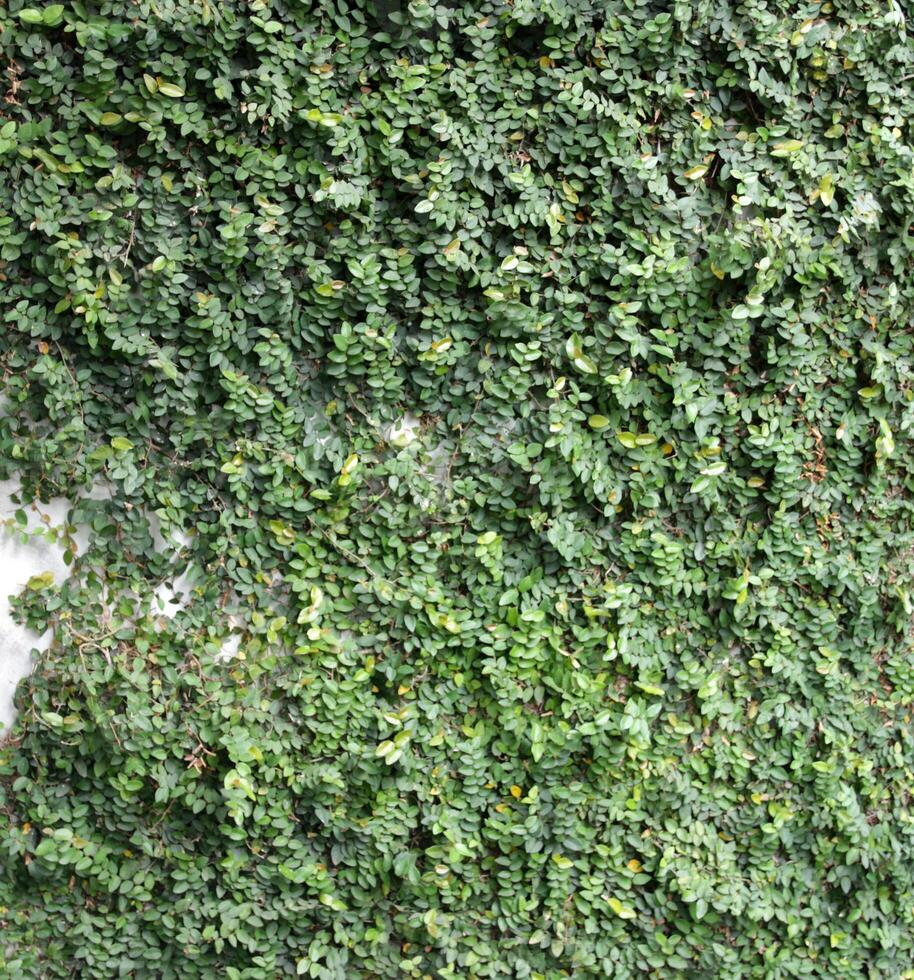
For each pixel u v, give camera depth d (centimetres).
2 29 210
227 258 227
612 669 260
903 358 271
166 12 213
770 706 265
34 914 234
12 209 218
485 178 239
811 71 257
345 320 240
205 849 242
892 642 279
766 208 255
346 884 247
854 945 273
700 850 262
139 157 227
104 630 231
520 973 252
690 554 261
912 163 260
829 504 269
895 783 279
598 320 250
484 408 249
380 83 234
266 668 240
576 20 238
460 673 251
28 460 230
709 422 256
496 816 252
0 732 236
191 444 237
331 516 243
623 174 243
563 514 253
